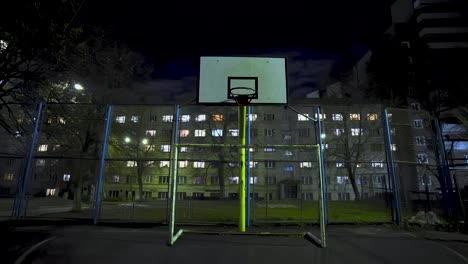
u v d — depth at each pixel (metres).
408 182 13.48
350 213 12.07
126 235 7.35
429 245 6.82
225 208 15.37
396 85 34.00
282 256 5.98
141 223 8.90
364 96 33.44
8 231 7.52
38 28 7.80
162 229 8.17
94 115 13.85
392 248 6.58
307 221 9.12
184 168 36.19
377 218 10.37
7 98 12.19
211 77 8.92
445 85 31.91
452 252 6.38
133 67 14.78
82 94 13.56
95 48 11.77
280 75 8.98
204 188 35.59
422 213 9.59
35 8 7.30
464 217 9.06
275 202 20.42
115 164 28.45
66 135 13.88
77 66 11.28
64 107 12.35
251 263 5.61
